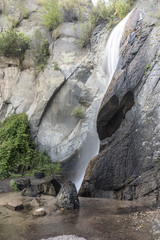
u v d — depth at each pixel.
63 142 9.55
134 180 5.24
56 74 10.00
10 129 9.87
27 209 4.69
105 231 3.50
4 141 9.59
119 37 8.14
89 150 9.03
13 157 9.17
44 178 8.25
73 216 4.19
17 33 12.09
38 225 3.82
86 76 9.76
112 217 4.06
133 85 5.91
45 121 10.15
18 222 3.98
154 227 3.46
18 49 10.84
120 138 5.79
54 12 11.10
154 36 6.05
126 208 4.50
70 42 10.62
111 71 8.45
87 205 4.82
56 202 4.89
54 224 3.85
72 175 8.78
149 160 5.16
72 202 4.61
